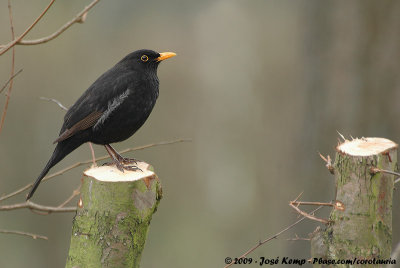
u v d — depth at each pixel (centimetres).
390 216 494
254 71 2308
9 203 1802
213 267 1889
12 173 1831
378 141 506
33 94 1839
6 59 1789
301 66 1060
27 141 1850
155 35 2033
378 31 951
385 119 948
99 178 465
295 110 1092
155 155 2052
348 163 480
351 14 969
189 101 2195
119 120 702
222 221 2155
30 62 1819
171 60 2153
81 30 1902
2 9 1755
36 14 1794
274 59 2138
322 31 1002
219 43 2331
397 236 903
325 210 1003
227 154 2334
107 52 1950
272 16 2191
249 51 2356
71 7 1834
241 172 2306
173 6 1911
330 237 489
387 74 946
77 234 471
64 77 1891
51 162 682
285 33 2150
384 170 467
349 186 480
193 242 1967
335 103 991
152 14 1925
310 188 1023
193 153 2156
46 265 1772
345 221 480
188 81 2198
